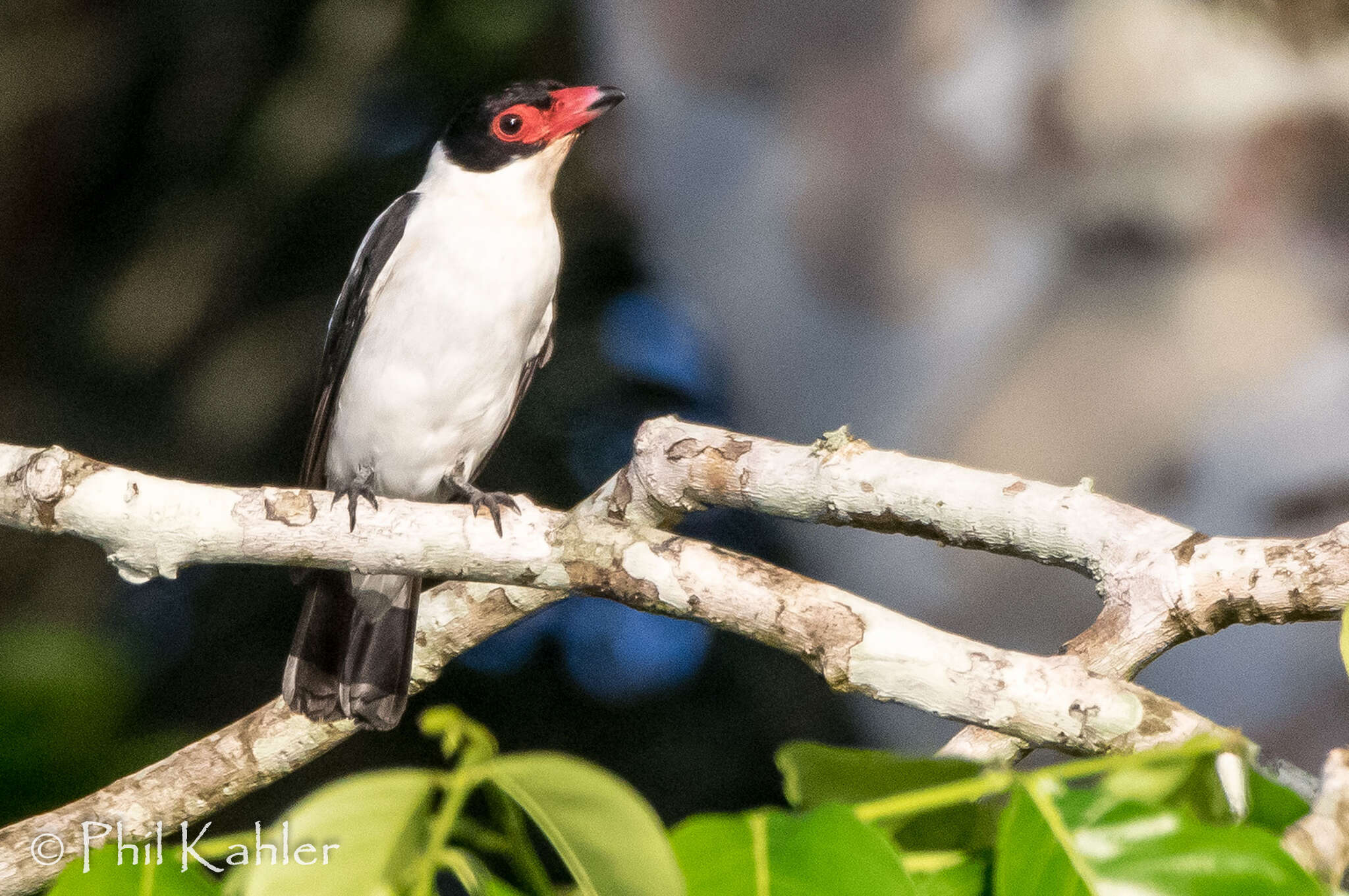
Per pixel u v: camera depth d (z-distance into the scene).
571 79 12.98
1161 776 2.98
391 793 2.64
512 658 13.22
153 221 13.42
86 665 8.30
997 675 4.46
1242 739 2.96
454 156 8.66
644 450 5.69
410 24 12.87
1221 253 7.63
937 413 8.08
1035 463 7.98
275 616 13.00
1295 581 4.78
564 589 5.30
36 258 13.48
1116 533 5.05
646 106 8.80
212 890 2.89
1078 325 7.82
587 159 12.94
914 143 7.86
